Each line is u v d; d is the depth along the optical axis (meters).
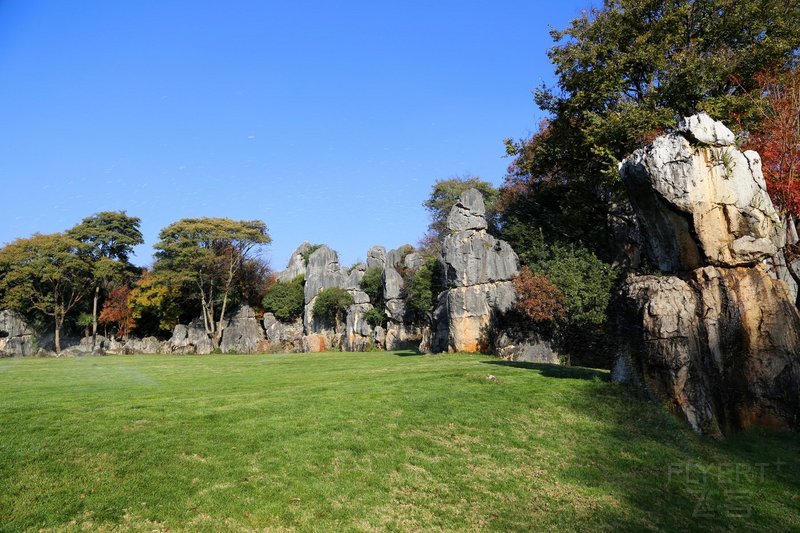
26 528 8.64
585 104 33.50
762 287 14.96
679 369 14.29
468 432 13.93
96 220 73.56
